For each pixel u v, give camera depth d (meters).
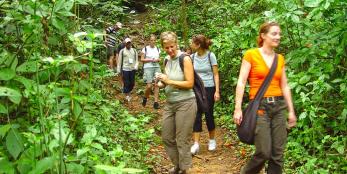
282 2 5.98
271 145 4.43
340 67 5.65
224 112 9.59
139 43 16.16
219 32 12.71
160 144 7.63
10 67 2.61
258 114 4.38
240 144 7.33
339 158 5.19
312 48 5.73
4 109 2.52
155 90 11.12
